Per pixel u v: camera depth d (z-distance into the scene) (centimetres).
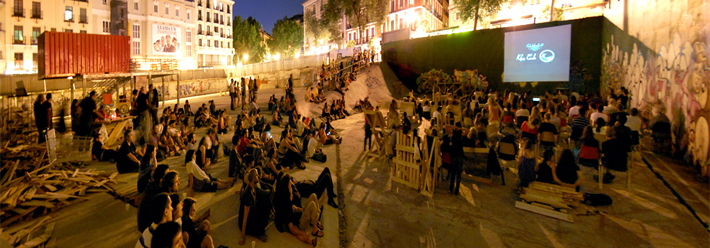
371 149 1030
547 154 661
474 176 770
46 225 512
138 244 362
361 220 579
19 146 773
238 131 979
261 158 758
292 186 559
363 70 2758
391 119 1159
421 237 518
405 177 755
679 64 916
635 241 498
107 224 521
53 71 1225
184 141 1059
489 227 547
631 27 1416
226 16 7200
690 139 847
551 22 2177
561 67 2167
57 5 3634
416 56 2789
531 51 2267
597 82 2053
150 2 5153
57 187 630
